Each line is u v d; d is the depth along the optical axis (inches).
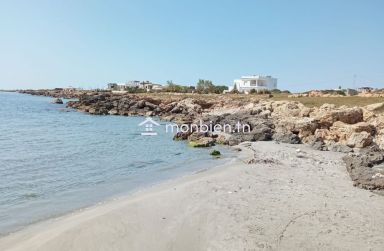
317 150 1246.3
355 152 1173.1
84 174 896.3
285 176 798.5
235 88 5236.2
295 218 514.6
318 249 418.6
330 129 1397.6
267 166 921.5
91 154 1214.3
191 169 970.1
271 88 5575.8
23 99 6269.7
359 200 615.5
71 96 7032.5
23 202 646.5
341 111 1503.4
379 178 727.7
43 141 1504.7
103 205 618.8
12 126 2117.4
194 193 643.5
